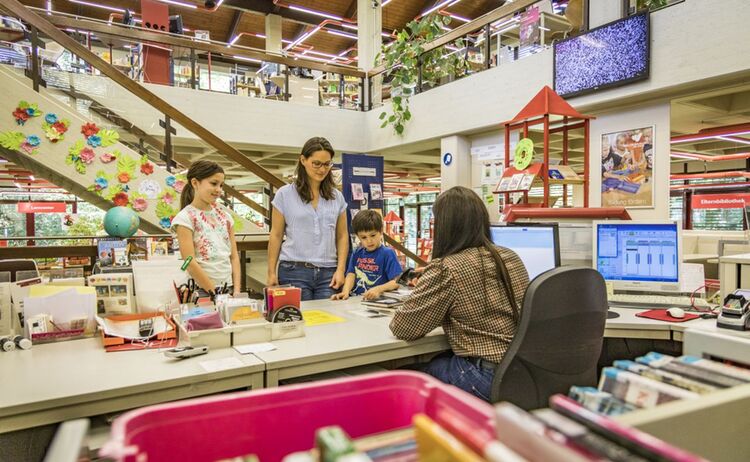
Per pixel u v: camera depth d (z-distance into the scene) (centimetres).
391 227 1250
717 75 338
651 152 403
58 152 380
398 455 51
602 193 440
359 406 68
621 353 237
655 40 372
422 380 66
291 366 139
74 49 373
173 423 60
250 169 425
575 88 427
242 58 632
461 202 164
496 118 517
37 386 113
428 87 627
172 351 139
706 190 851
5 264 208
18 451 108
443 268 158
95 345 153
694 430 58
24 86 370
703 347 82
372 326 181
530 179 301
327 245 252
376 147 702
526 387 139
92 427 116
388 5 1095
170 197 419
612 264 242
